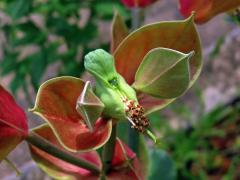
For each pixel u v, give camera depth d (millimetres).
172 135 365
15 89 316
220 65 421
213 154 375
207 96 406
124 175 156
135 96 130
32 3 299
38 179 375
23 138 142
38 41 301
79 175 161
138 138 180
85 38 297
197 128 372
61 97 133
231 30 452
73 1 307
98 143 132
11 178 380
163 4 489
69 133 133
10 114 140
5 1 308
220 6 149
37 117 416
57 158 162
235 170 370
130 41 139
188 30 139
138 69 132
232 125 392
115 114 129
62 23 299
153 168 244
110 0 303
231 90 408
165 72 128
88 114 122
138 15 180
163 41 140
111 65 131
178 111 385
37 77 298
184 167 358
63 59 308
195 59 141
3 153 140
